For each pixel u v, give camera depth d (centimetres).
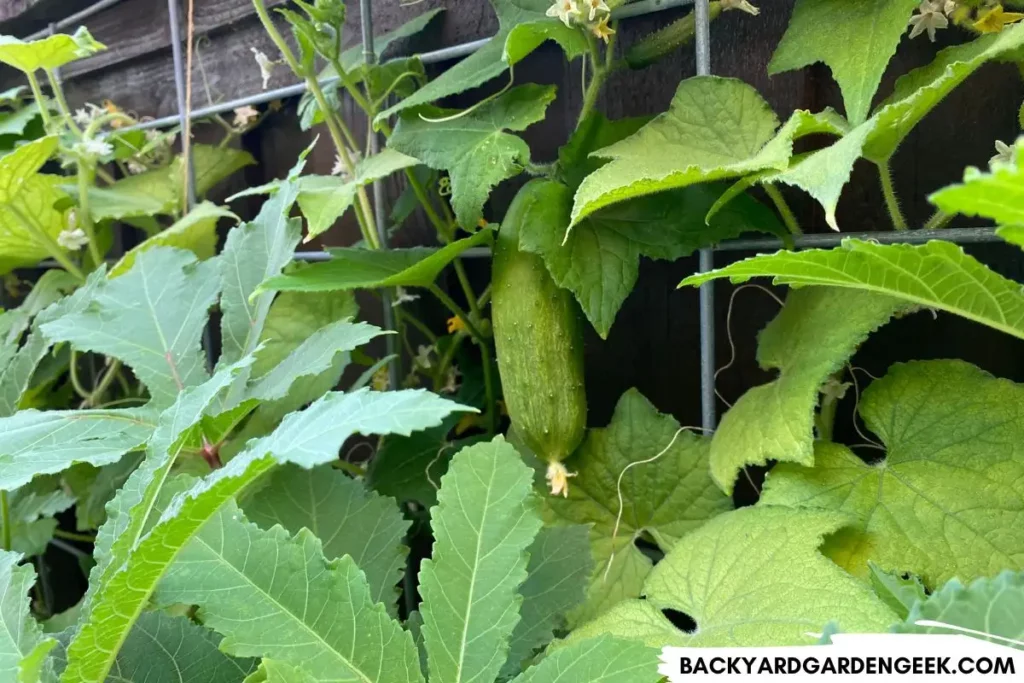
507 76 100
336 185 95
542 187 74
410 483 89
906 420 66
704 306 76
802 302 71
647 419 81
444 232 97
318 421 41
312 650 45
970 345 78
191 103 139
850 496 62
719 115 70
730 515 62
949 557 57
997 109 74
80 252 129
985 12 65
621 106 92
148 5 139
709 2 74
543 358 74
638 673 43
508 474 51
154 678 53
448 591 47
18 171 105
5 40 103
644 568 77
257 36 127
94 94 157
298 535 49
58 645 53
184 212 126
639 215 75
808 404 62
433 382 109
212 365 136
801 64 67
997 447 61
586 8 71
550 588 61
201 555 48
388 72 96
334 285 76
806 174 54
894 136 62
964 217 76
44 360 124
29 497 101
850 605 49
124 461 100
